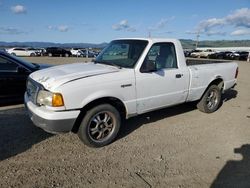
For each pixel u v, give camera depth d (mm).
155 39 4820
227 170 3643
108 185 3207
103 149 4172
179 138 4703
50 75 4117
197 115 6078
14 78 6133
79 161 3754
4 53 6160
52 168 3537
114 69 4383
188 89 5395
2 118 5363
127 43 4945
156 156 3982
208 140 4656
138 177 3398
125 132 4887
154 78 4668
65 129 3852
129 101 4410
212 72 5922
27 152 3959
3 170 3434
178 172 3555
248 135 4941
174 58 5141
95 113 4066
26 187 3094
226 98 8094
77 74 4055
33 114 3961
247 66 23625
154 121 5555
